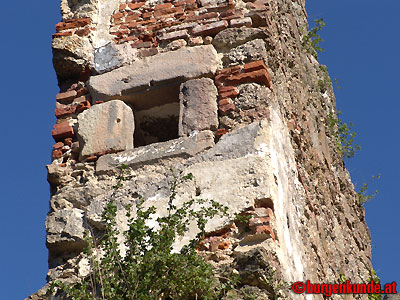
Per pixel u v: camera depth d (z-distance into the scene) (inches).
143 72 296.2
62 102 303.3
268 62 293.3
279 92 303.1
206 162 266.5
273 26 309.1
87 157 286.8
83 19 314.8
